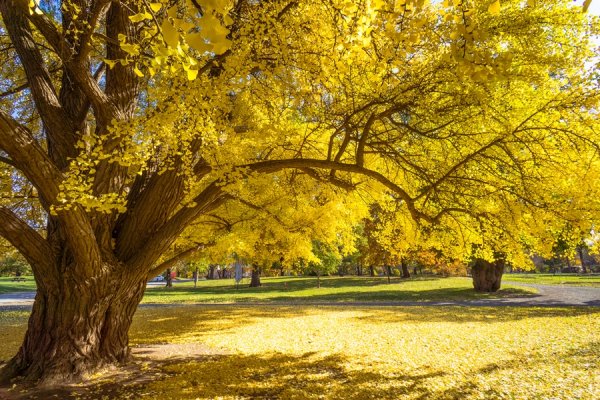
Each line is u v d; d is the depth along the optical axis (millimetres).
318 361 6840
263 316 12961
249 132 5270
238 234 8500
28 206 8164
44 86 5684
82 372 5555
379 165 7402
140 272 6027
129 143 3762
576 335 8711
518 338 8508
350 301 19469
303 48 4133
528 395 4992
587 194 4992
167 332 9992
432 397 5004
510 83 4879
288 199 8266
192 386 5379
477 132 5480
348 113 5379
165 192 5988
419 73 4809
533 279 34031
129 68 5613
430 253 23453
